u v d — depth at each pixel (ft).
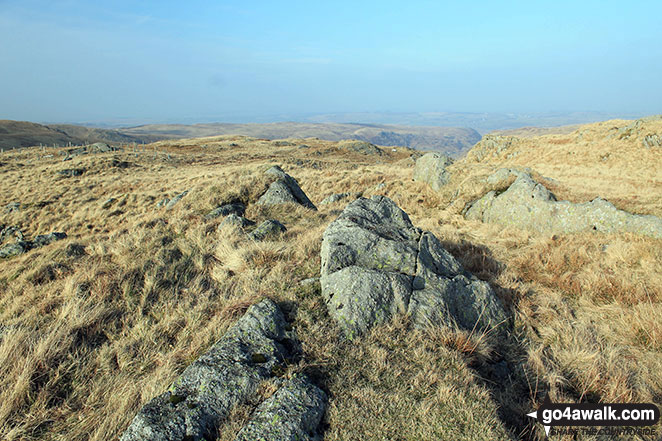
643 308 17.61
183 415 10.10
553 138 126.93
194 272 22.58
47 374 13.47
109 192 95.91
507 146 133.90
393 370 12.10
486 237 34.35
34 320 17.29
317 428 10.00
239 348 12.82
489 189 47.06
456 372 12.06
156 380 12.55
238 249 24.03
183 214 36.17
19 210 76.43
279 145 265.95
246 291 18.76
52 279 22.71
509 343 15.83
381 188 64.08
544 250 27.81
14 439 10.82
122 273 21.39
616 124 117.60
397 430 9.78
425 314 14.96
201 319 16.92
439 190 57.88
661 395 12.71
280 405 10.23
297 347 13.48
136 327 16.67
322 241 22.59
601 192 54.65
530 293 20.86
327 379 11.75
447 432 9.66
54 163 147.43
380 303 15.06
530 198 36.78
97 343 15.85
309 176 87.71
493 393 11.73
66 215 73.97
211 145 246.27
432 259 19.01
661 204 36.86
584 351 14.79
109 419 11.27
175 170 138.31
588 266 24.04
